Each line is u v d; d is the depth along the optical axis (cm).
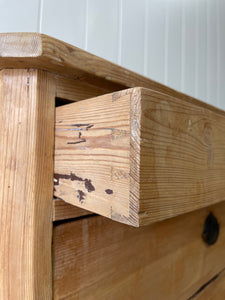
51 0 53
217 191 32
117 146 21
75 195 25
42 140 26
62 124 27
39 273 26
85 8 59
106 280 33
